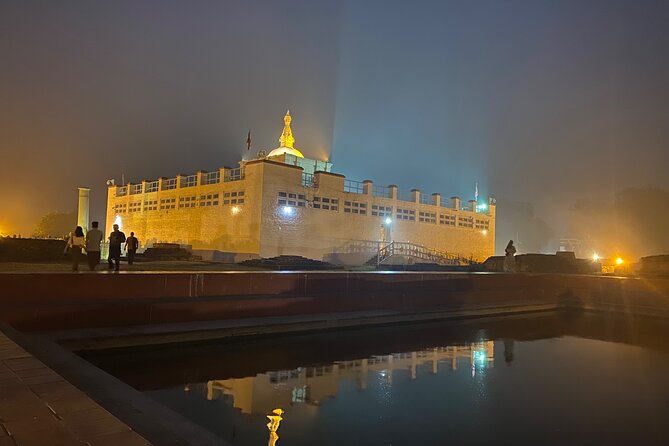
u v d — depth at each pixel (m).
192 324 13.34
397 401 9.42
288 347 13.59
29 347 9.06
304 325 15.20
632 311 23.16
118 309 12.61
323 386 10.31
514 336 17.11
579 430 8.11
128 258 26.08
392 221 48.34
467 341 15.79
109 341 11.54
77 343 11.07
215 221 42.41
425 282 20.20
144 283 13.66
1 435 4.21
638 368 12.58
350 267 39.88
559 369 12.38
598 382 11.18
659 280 22.61
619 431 8.10
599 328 19.45
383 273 18.91
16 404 5.00
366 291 18.31
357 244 44.84
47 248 28.81
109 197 58.59
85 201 33.66
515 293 23.62
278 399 9.35
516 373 11.88
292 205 39.97
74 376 7.71
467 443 7.47
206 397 9.34
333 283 17.48
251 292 15.57
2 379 5.88
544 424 8.36
